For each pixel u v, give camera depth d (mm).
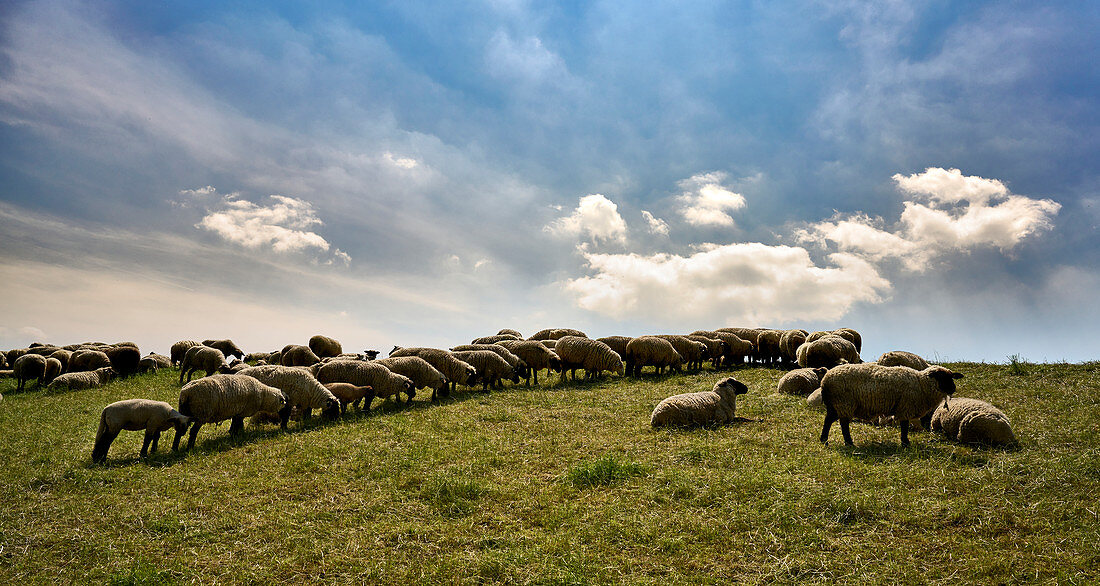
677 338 24109
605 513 8078
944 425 11172
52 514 8453
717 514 7957
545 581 6352
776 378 20328
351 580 6531
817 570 6449
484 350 20656
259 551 7242
